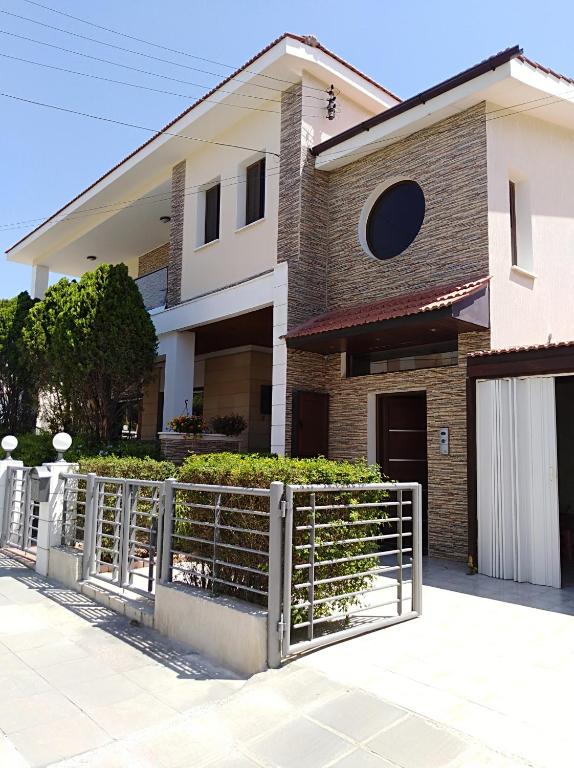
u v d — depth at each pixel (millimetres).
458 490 8383
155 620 5312
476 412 7688
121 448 11648
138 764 3135
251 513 4586
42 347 11672
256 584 4812
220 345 15859
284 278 10609
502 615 5598
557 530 6840
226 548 5102
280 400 10359
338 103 11578
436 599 6184
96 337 11367
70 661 4586
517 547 7070
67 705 3826
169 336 13445
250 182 12445
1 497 9109
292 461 5309
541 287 9281
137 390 12875
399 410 10070
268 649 4223
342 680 3969
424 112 9188
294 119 11062
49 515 7395
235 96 11492
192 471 5586
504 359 7359
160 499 5562
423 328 8172
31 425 14594
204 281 12938
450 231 9039
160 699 3906
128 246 19391
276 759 3146
